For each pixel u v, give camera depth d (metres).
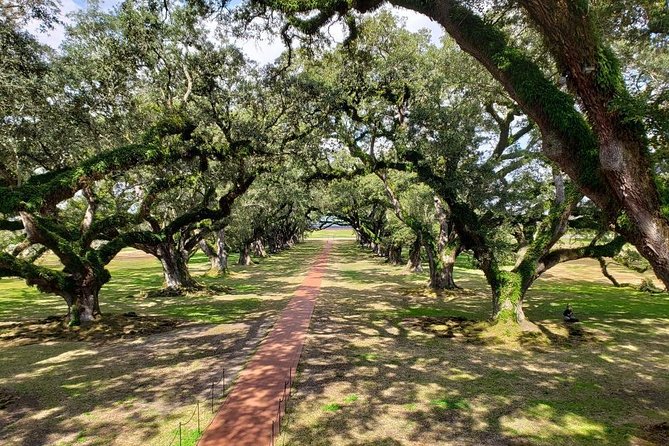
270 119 16.61
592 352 10.59
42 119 12.48
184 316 15.13
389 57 15.77
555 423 6.54
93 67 13.45
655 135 5.06
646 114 4.70
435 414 6.83
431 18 6.64
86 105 13.75
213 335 12.16
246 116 16.39
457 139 13.74
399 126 16.97
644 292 22.03
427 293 20.17
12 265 11.73
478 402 7.35
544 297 20.22
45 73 12.27
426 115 14.30
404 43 16.22
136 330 12.57
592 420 6.66
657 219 5.02
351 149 18.92
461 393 7.77
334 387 8.00
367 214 46.72
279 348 10.71
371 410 6.97
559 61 5.17
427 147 14.23
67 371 8.92
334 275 29.09
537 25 5.30
